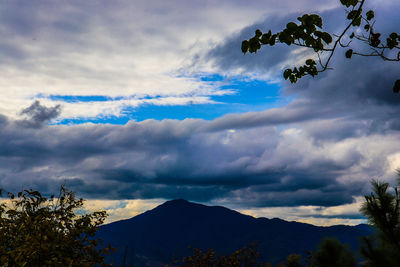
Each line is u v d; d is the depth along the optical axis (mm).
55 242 5906
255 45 4359
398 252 3852
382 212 4051
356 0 4133
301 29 4199
